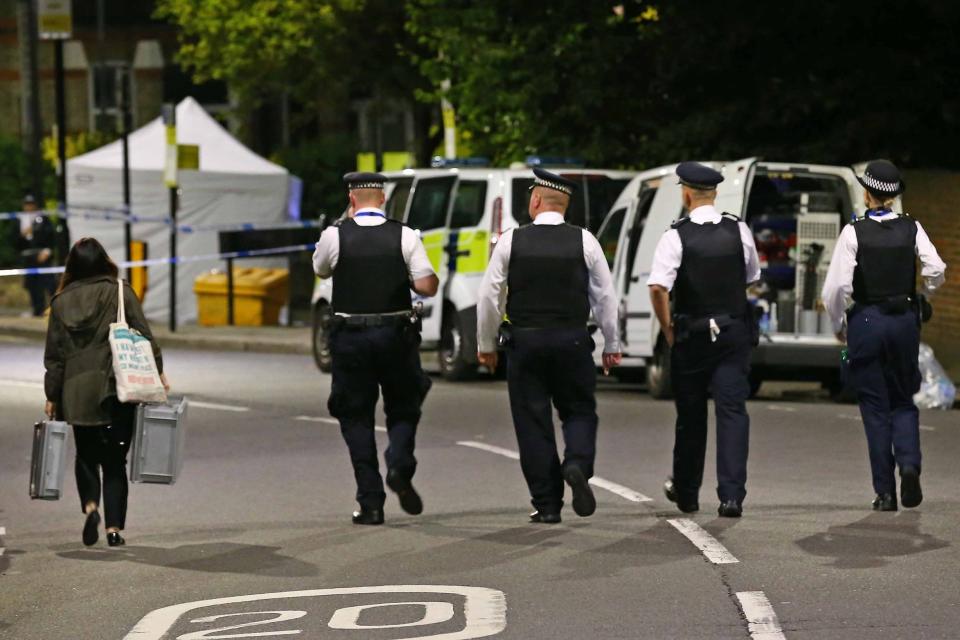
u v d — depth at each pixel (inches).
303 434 1830.7
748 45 2731.3
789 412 1939.0
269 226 3457.2
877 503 1268.5
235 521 1298.0
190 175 3508.9
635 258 2166.6
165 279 3540.8
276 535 1227.2
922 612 916.6
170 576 1081.4
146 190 3506.4
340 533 1227.2
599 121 2893.7
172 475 1169.4
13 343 3233.3
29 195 3870.6
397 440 1256.2
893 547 1113.4
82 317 1178.0
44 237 3624.5
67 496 1462.8
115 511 1190.9
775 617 908.6
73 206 3518.7
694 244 1254.9
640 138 2891.2
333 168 4537.4
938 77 2637.8
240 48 4421.8
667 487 1290.6
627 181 2410.2
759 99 2684.5
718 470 1258.0
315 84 4569.4
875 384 1270.9
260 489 1455.5
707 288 1254.3
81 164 3508.9
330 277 1289.4
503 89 2972.4
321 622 928.3
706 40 2694.4
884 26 2701.8
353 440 1273.4
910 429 1263.5
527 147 2970.0
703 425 1268.5
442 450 1663.4
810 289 2075.5
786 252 2096.5
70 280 1203.2
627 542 1152.2
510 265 1229.1
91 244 1206.9
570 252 1224.2
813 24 2662.4
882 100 2647.6
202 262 3550.7
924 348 2054.6
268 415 2012.8
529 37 2915.8
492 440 1736.0
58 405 1202.0
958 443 1659.7
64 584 1066.7
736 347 1254.3
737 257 1258.0
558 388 1234.0
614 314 1235.2
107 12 6387.8
